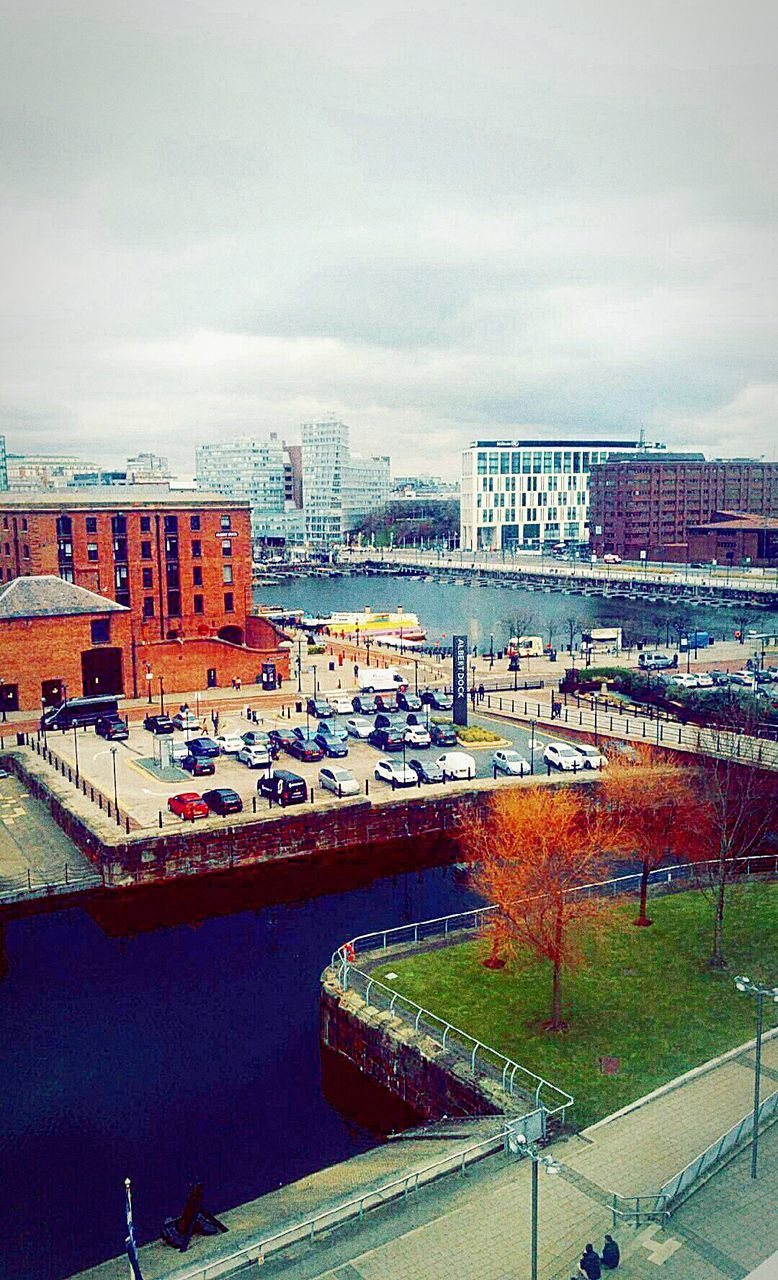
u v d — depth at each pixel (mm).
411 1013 47250
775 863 66938
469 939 55719
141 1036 51594
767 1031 44750
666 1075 41656
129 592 124938
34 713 103812
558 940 46875
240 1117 45531
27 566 122562
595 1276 28734
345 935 62625
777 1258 29703
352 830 72375
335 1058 49094
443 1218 32594
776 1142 35781
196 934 63469
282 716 102125
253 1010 54219
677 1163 35062
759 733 87688
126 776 81000
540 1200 33219
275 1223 34969
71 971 58344
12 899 61750
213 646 114375
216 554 129875
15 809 77688
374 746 91000
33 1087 47281
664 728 91062
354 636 168625
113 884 64500
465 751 88750
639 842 64312
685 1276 28984
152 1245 36156
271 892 70000
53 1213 39156
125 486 190750
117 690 112688
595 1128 37500
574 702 106125
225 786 78000
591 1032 45250
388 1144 40969
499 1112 39094
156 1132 44375
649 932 55625
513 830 60125
